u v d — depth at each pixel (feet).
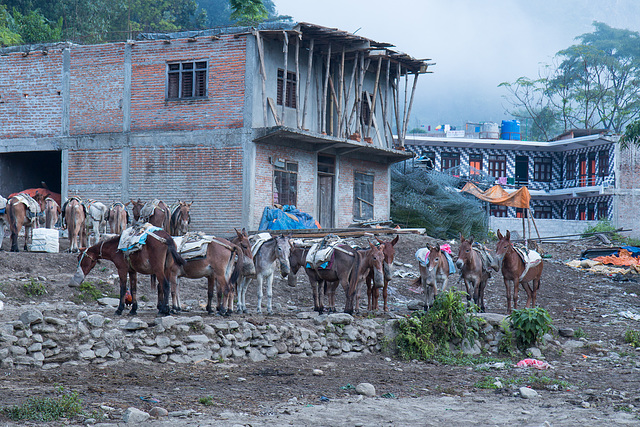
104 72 92.48
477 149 173.78
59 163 108.68
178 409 31.37
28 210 69.36
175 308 50.11
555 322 62.85
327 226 99.45
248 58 85.76
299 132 84.89
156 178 89.40
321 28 85.71
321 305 56.44
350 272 53.67
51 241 70.03
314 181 95.04
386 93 109.29
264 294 64.39
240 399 34.01
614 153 159.63
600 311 70.23
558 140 174.91
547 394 37.81
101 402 31.60
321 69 98.07
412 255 85.76
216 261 48.93
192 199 87.61
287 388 37.04
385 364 46.14
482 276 61.72
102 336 40.50
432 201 117.50
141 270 46.98
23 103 96.43
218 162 86.53
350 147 96.78
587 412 33.47
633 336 55.36
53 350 38.86
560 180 177.99
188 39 88.12
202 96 88.02
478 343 50.70
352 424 30.07
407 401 35.12
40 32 158.61
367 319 51.72
